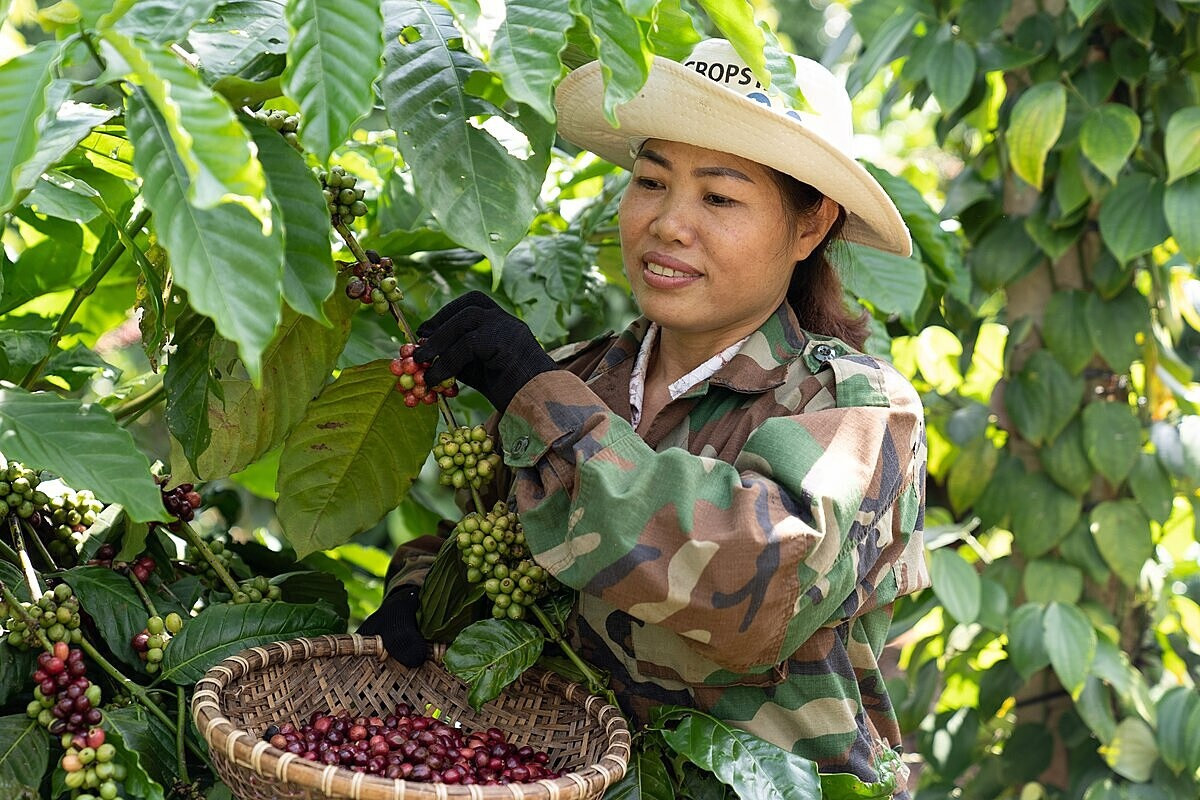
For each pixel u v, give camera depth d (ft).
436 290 5.94
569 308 5.87
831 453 4.06
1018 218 7.20
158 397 5.45
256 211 2.98
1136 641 7.48
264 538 6.79
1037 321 7.23
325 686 4.38
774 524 3.81
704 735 4.14
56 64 3.26
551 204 6.70
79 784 3.83
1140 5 6.68
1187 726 6.85
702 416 4.56
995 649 7.91
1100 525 7.04
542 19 3.41
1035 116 6.61
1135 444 6.95
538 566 4.34
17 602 4.13
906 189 6.49
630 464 4.04
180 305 4.48
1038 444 7.15
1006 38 7.14
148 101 3.35
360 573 7.92
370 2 3.33
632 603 3.88
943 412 7.69
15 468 4.56
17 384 5.19
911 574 4.64
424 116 3.88
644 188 4.53
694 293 4.43
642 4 3.41
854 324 5.21
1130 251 6.61
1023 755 7.52
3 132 3.22
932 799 7.79
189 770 4.41
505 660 4.22
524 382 4.24
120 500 3.78
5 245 6.59
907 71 7.04
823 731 4.33
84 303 6.27
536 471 4.25
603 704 4.22
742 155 4.26
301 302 3.63
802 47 21.93
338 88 3.30
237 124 2.97
